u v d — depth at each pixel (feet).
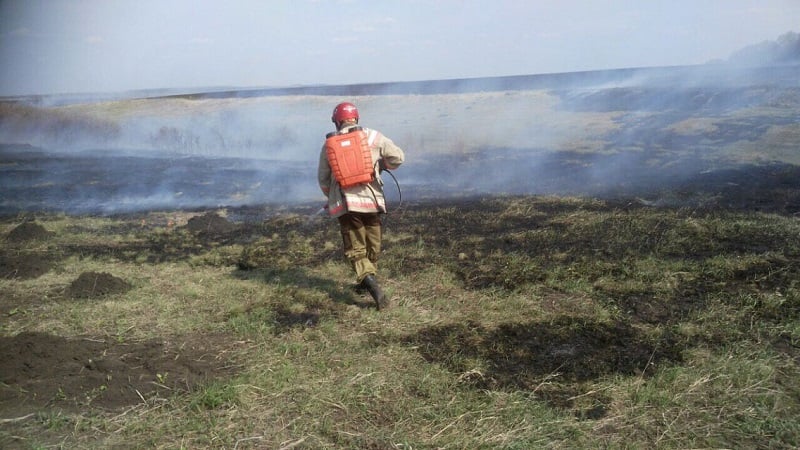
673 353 13.03
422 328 14.90
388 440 10.25
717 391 11.44
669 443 10.01
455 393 11.68
